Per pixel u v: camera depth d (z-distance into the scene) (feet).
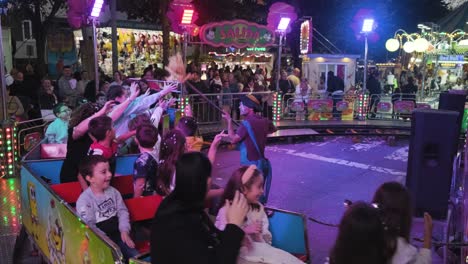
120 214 13.17
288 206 24.00
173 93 38.04
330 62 57.26
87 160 12.85
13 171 26.58
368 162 34.42
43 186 13.55
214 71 52.49
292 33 84.17
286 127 44.91
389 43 61.77
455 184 22.45
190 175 7.18
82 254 10.91
